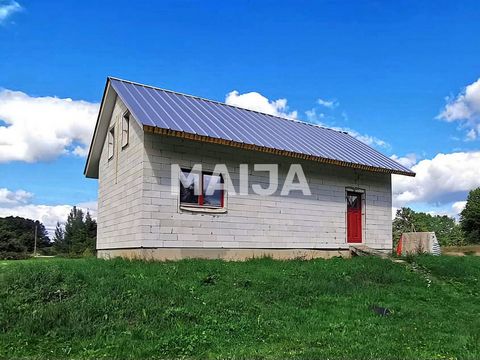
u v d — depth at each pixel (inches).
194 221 569.9
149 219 539.5
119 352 286.4
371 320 379.6
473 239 2874.0
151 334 317.4
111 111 698.2
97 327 322.0
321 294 456.4
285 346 306.8
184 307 366.9
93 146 752.3
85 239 2534.5
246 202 620.1
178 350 293.9
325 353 287.7
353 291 475.8
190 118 605.9
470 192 2977.4
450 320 397.7
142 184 542.3
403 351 299.4
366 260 634.8
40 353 284.4
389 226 804.6
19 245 2022.6
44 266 439.8
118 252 618.2
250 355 283.4
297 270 538.6
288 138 705.6
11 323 324.8
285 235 653.9
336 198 724.7
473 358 286.4
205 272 475.2
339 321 372.5
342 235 724.7
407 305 438.9
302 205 679.1
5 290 372.5
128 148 603.5
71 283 390.6
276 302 413.4
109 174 689.6
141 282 409.1
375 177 792.3
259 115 802.2
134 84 679.7
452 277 583.8
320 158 664.4
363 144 885.8
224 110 737.6
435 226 2942.9
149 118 540.7
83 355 282.0
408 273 579.5
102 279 405.4
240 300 398.3
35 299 362.3
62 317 330.3
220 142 565.0
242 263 553.6
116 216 636.7
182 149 574.6
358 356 280.8
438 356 292.5
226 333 328.5
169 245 548.1
